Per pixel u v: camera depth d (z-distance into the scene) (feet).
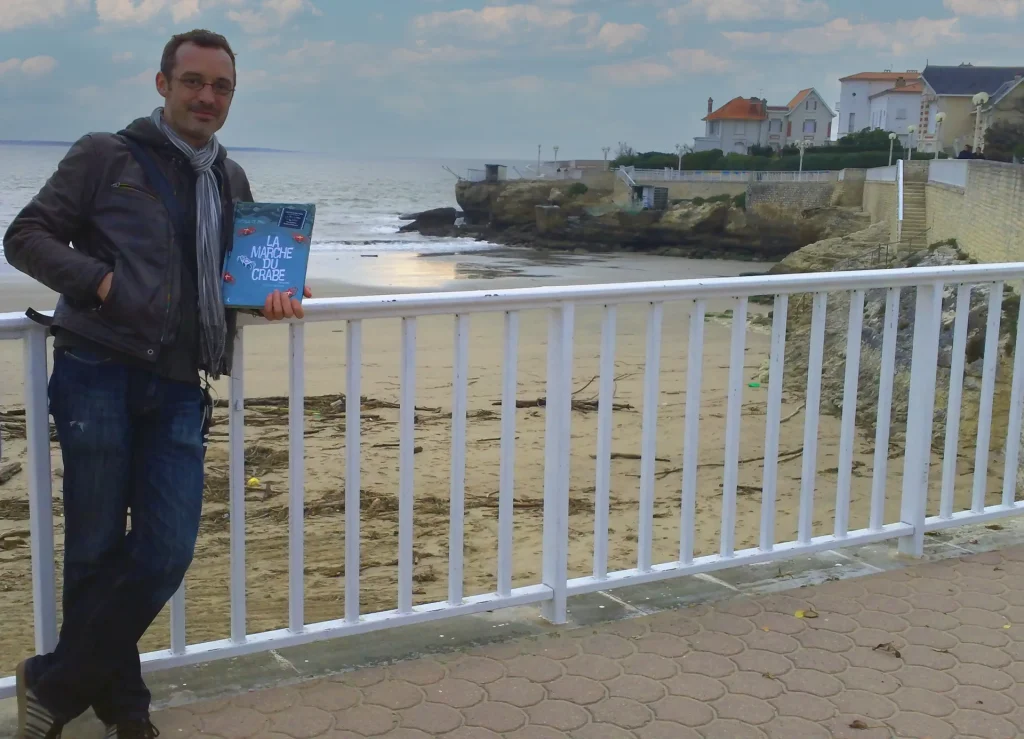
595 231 186.39
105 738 8.49
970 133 224.33
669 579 12.37
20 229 7.32
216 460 28.86
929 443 13.00
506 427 10.56
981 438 13.67
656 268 152.76
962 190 84.12
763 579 12.43
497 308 10.12
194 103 7.63
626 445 33.91
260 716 8.98
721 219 176.86
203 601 18.44
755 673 10.00
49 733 8.13
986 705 9.46
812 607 11.57
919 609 11.54
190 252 7.76
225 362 8.23
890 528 13.07
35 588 8.59
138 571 7.93
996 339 13.46
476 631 10.84
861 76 350.02
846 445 12.62
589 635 10.78
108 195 7.49
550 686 9.67
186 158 7.72
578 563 21.35
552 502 10.86
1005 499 14.10
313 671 9.85
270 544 22.20
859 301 12.25
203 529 23.00
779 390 11.94
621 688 9.67
